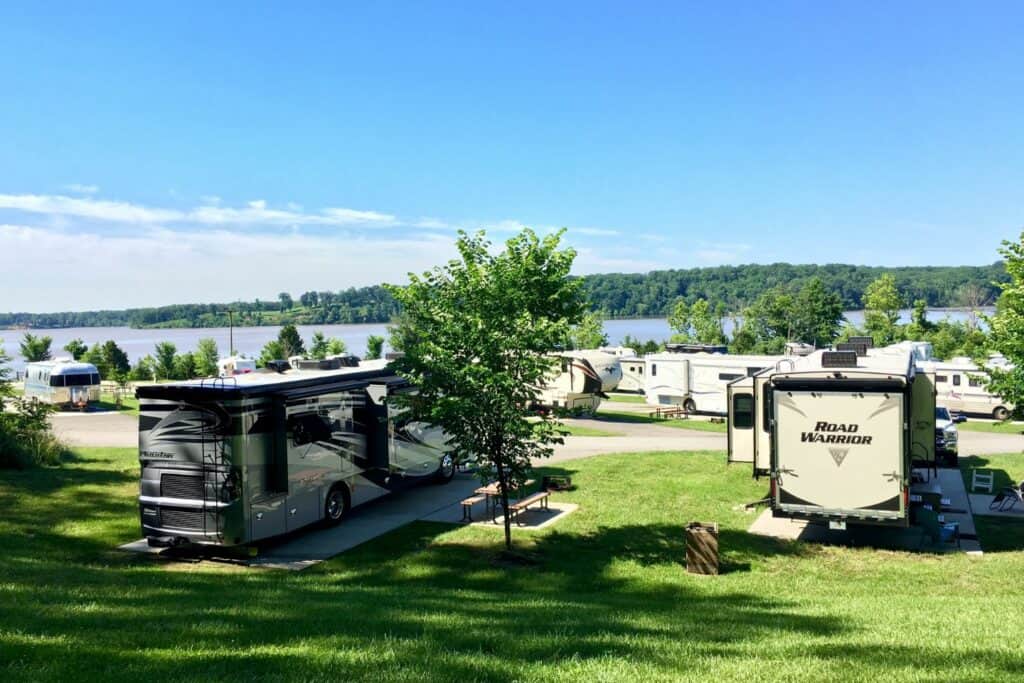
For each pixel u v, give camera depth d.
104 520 13.85
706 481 17.61
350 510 14.79
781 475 12.69
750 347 64.19
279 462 12.30
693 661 6.14
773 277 152.75
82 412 36.31
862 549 12.46
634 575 11.09
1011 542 12.94
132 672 5.43
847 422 12.27
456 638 6.77
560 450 22.81
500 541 12.89
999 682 5.54
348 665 5.81
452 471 18.14
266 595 9.05
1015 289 13.71
